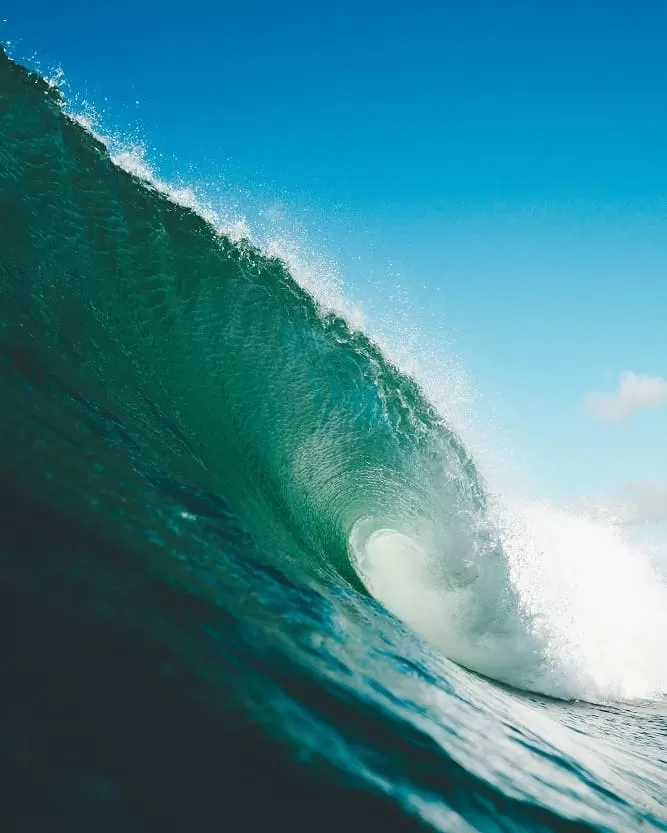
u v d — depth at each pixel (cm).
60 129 671
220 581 286
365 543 842
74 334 453
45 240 539
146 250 671
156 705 181
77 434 327
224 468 518
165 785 155
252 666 233
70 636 186
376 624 407
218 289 732
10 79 653
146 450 381
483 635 805
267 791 173
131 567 242
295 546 498
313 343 820
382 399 870
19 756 140
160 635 214
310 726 217
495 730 333
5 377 326
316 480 736
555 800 268
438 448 905
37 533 222
